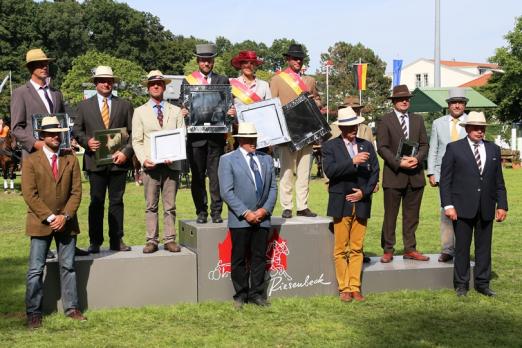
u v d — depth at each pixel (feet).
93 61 157.17
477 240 25.13
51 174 21.11
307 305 23.56
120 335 20.17
